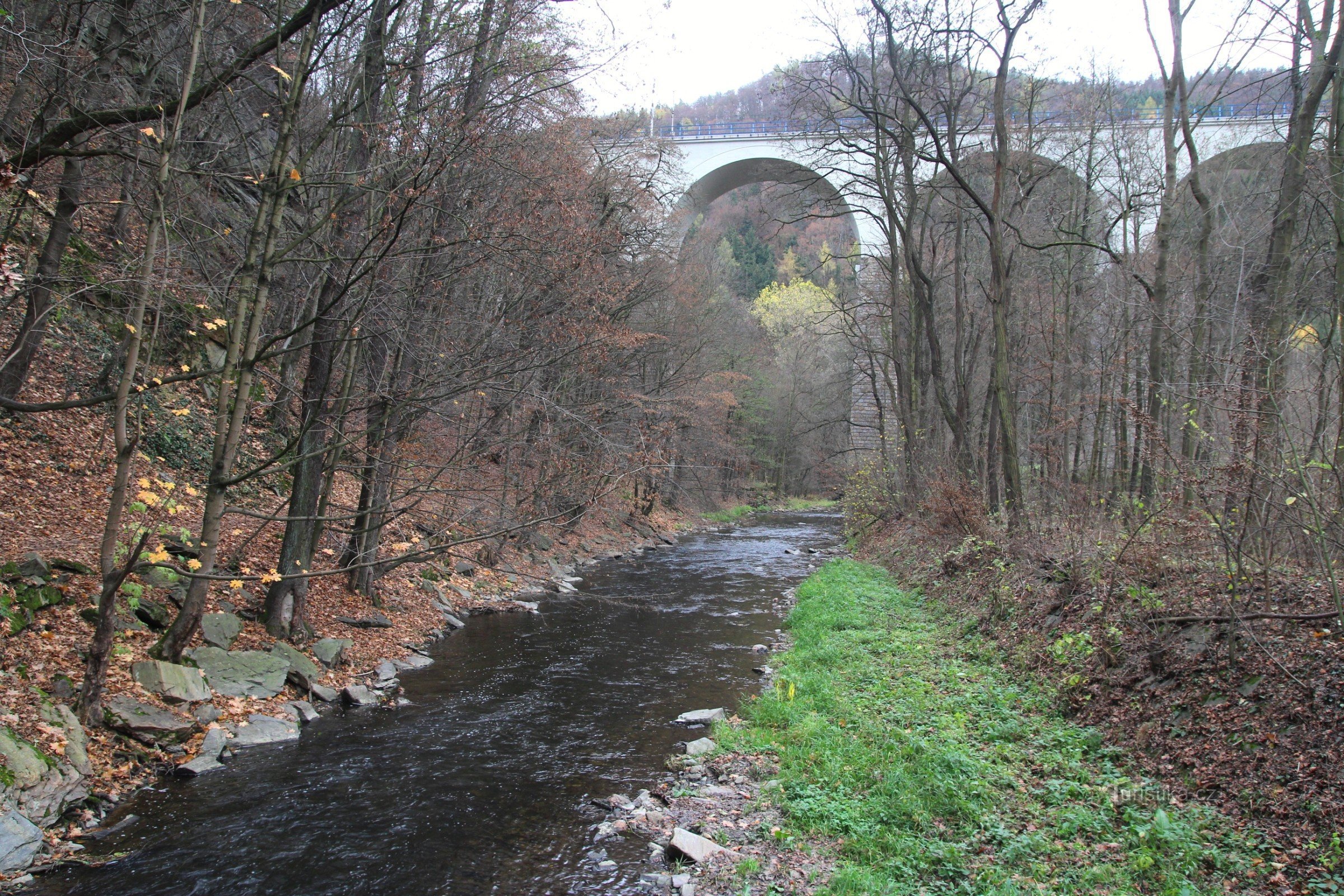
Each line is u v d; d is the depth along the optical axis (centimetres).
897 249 2350
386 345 1163
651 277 2369
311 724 928
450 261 1097
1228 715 678
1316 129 1289
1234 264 1753
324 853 632
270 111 1086
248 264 738
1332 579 655
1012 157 2181
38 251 1191
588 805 736
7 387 1109
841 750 803
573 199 1288
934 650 1187
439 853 638
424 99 996
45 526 1041
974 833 611
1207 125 2052
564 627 1536
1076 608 1014
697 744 885
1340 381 799
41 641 794
